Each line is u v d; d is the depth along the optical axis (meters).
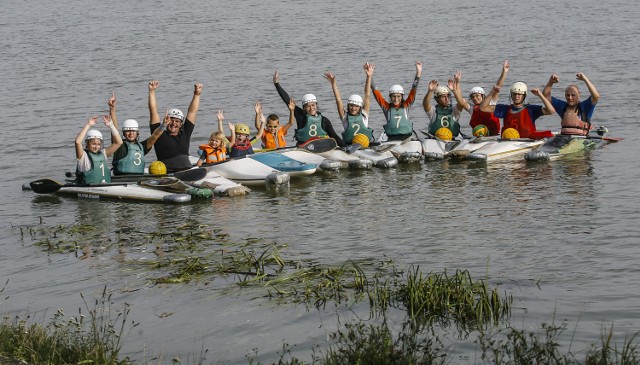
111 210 19.73
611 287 13.15
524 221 17.23
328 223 17.80
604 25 55.06
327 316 12.22
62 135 29.91
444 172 22.56
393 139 25.09
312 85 38.41
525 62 42.31
